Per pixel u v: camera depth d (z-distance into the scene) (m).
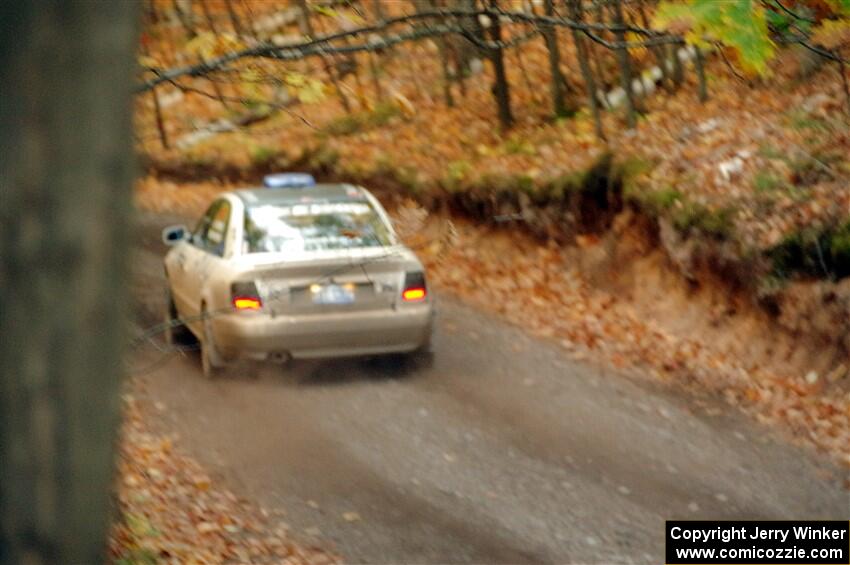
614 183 14.13
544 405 10.23
